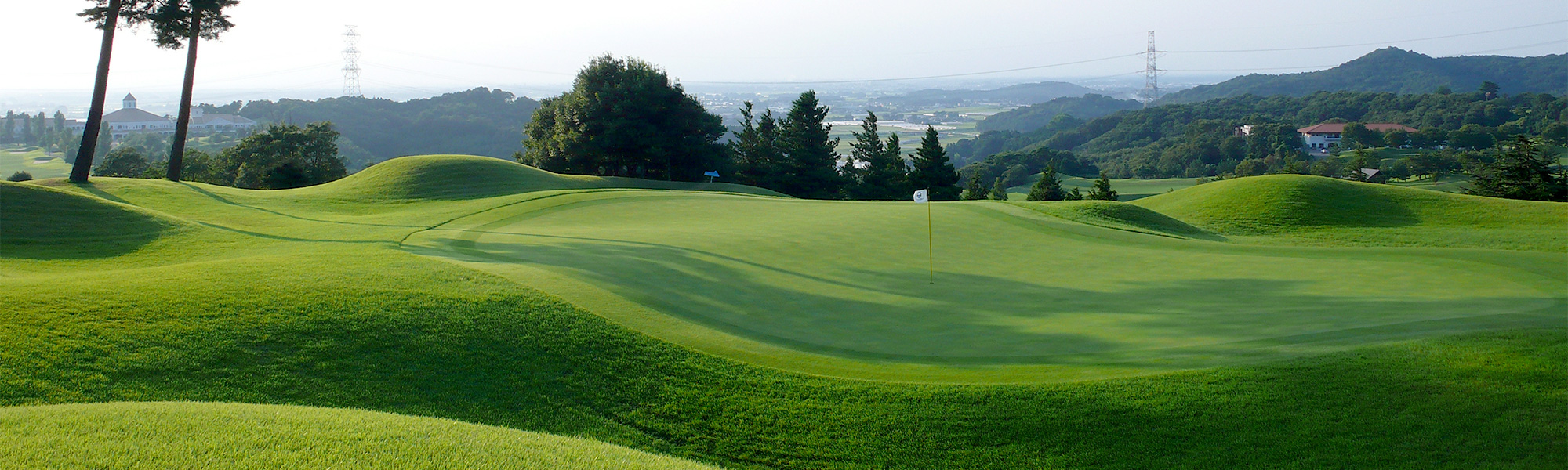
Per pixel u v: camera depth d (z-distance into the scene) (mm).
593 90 70312
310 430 8242
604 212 33531
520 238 25219
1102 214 32656
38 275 19797
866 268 21688
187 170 81312
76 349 10781
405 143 153875
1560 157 114688
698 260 21219
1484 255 23094
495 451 8117
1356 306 16328
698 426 10523
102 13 37781
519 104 185000
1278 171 117562
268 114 195625
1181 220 38750
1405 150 141750
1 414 8195
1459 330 13117
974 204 35656
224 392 10391
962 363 12664
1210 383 11125
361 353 11695
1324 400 10578
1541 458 9289
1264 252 24984
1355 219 38125
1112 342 13891
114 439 7629
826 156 85750
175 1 44188
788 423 10555
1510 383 10852
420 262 17391
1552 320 13789
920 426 10359
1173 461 9508
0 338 10750
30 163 133000
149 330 11648
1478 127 134375
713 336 13758
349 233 27547
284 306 13008
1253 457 9508
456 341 12289
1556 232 33844
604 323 13609
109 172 84188
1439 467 9227
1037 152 151500
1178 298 18109
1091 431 10117
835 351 13422
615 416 10719
